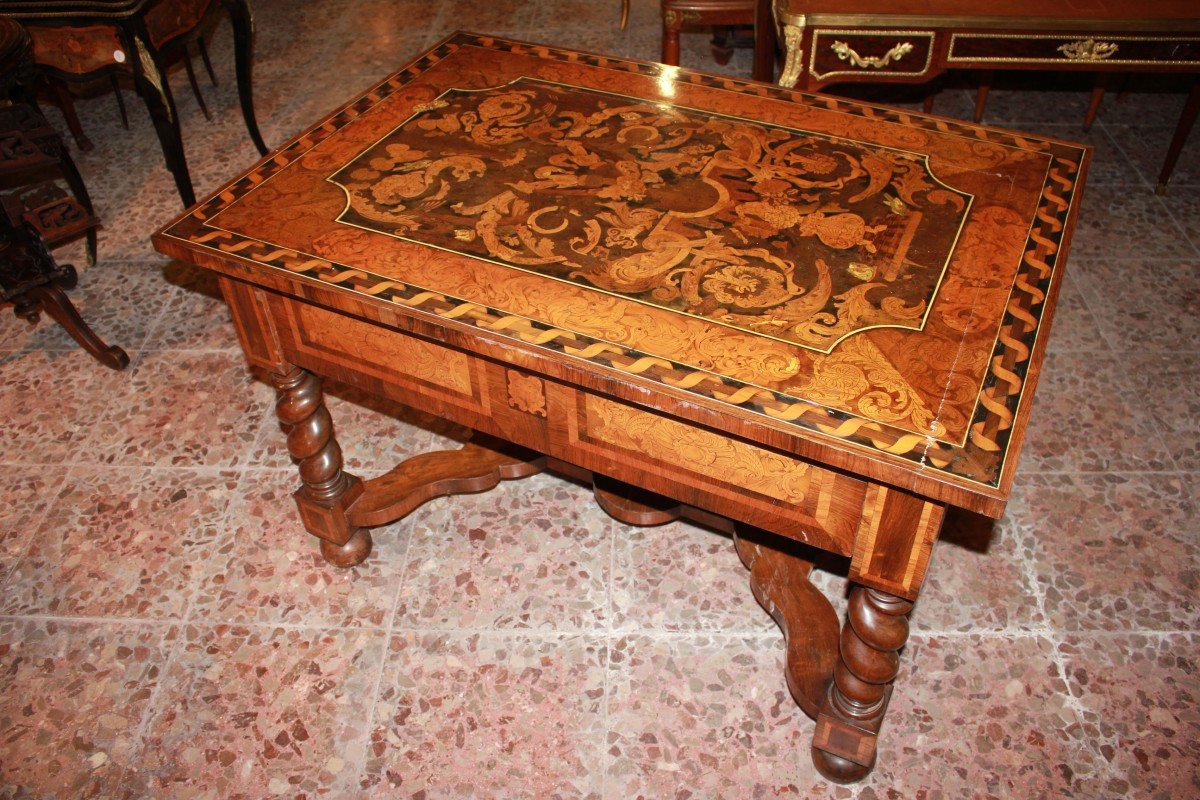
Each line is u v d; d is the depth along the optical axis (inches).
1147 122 136.3
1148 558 79.6
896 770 66.6
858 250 60.4
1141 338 100.7
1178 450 88.7
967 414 48.5
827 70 106.3
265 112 143.4
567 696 71.6
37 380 100.0
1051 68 105.0
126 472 89.9
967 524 82.9
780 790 65.9
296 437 72.3
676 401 49.8
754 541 76.3
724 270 58.8
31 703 71.6
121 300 110.1
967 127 73.9
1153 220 117.4
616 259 59.9
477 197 66.2
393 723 70.1
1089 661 72.6
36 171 130.7
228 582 80.2
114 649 75.2
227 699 71.7
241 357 102.6
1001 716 69.4
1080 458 88.3
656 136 73.0
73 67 101.7
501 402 60.9
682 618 77.0
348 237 62.4
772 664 73.6
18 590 79.6
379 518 78.1
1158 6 103.3
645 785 66.4
